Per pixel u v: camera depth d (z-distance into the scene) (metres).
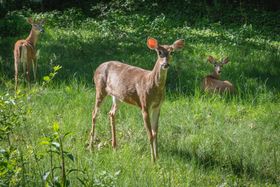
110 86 11.60
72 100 14.23
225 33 27.61
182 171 9.91
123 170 9.46
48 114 12.97
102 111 13.63
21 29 27.58
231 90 15.86
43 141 6.66
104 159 10.14
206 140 11.61
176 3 34.41
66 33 26.61
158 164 10.25
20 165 8.17
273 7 35.09
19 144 10.20
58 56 20.72
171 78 17.75
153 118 10.97
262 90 16.25
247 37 27.45
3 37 26.47
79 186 8.42
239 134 12.20
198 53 22.05
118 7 33.38
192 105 14.38
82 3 35.16
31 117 12.09
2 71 18.05
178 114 13.63
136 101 11.14
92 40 24.48
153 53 21.95
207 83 15.99
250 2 35.41
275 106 14.70
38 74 18.23
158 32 27.06
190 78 17.91
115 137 11.43
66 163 9.23
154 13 32.62
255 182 9.73
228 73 18.70
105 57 20.98
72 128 12.03
